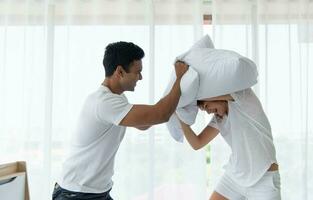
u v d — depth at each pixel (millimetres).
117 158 2516
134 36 2555
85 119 1552
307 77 2555
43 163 2516
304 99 2555
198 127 2459
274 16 2592
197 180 2504
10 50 2578
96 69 2541
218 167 2490
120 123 1482
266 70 2543
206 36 1818
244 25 2561
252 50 2561
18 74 2570
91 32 2568
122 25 2561
